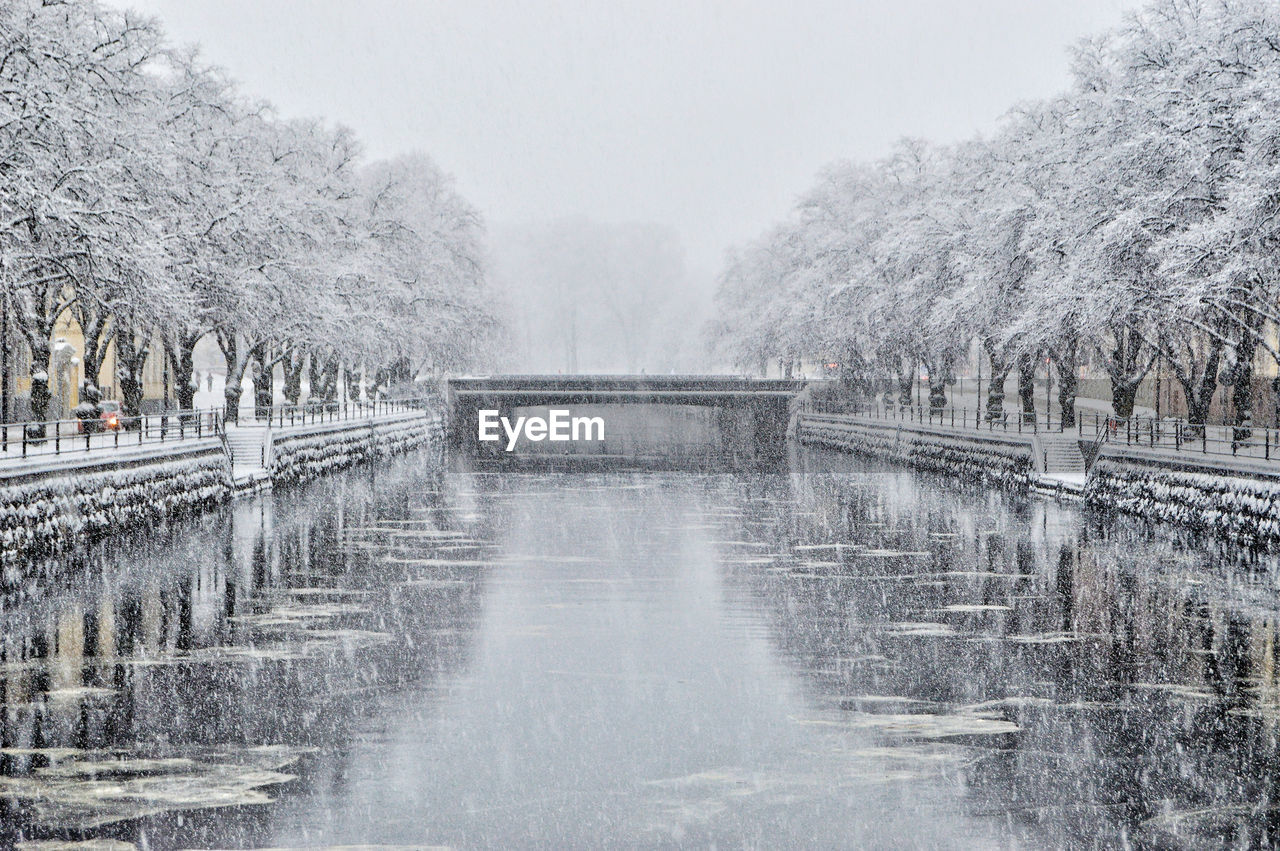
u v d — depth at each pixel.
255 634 27.97
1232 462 37.00
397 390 92.44
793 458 79.12
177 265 41.84
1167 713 22.14
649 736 21.17
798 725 21.73
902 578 35.47
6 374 43.31
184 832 16.89
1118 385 50.72
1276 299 37.16
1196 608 29.91
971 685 24.17
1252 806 17.78
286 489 55.00
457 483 62.03
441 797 18.27
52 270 34.16
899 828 17.12
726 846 16.56
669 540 43.25
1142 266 39.31
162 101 49.44
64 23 37.25
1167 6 43.72
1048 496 50.69
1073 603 31.16
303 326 56.00
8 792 18.25
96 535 35.06
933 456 65.31
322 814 17.58
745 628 29.30
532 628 29.23
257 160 56.34
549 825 17.23
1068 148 46.22
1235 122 34.00
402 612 30.73
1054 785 18.69
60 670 24.56
